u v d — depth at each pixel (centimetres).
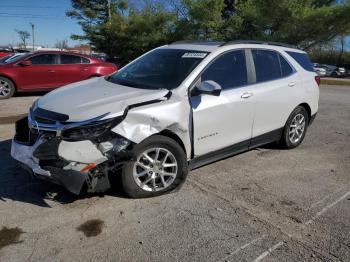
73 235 332
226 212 378
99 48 3625
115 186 427
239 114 468
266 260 302
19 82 1100
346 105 1114
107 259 300
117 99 381
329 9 2458
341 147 621
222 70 458
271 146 608
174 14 3172
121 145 362
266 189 437
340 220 369
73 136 345
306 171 500
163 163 402
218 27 2930
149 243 322
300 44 2709
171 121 389
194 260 300
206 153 445
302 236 338
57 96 410
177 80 425
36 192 412
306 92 583
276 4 2528
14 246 314
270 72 529
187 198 406
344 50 5050
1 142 595
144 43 3150
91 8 4019
